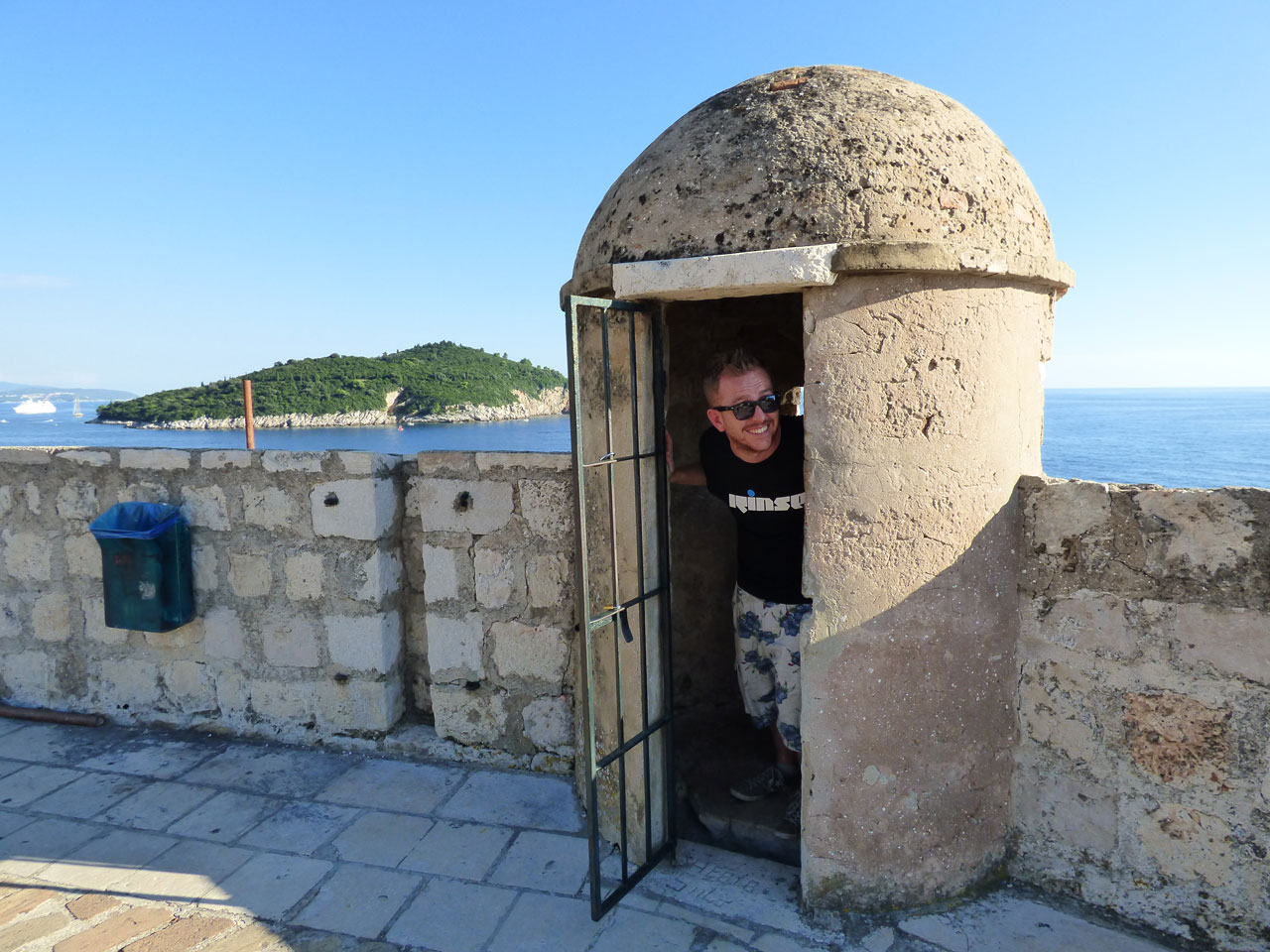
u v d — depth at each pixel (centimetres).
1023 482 238
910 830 233
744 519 269
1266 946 207
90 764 359
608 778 282
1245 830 207
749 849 279
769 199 213
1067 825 238
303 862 279
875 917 234
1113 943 221
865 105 225
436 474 350
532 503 336
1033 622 238
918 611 225
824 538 222
